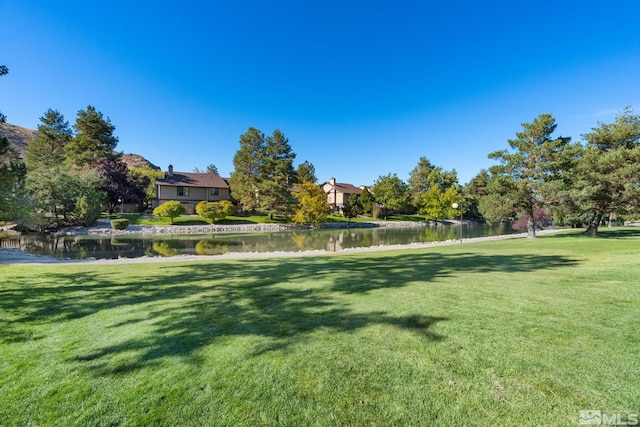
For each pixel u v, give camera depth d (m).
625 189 16.14
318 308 4.52
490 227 43.28
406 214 58.44
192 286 6.18
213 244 21.05
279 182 45.03
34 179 26.12
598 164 17.47
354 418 2.12
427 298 4.91
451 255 11.55
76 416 2.20
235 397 2.37
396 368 2.72
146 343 3.35
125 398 2.38
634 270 6.89
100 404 2.32
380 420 2.10
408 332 3.51
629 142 19.88
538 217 24.06
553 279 6.25
